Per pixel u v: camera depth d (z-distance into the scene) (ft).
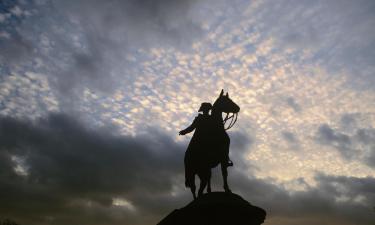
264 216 42.63
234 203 41.04
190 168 47.47
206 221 41.34
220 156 45.78
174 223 43.09
